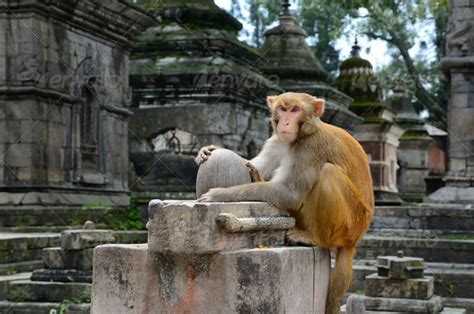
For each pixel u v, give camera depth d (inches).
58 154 763.4
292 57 1160.2
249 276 212.8
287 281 216.1
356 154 245.6
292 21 1194.6
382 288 458.3
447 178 709.3
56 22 761.0
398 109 1651.1
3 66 735.1
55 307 443.2
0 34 736.3
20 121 730.8
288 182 236.4
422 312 447.2
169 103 927.0
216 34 922.1
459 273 537.6
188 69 905.5
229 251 216.4
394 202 1016.2
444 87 1684.3
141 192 890.1
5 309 448.5
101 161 842.2
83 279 457.4
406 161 1614.2
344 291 250.5
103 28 832.3
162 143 994.7
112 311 224.8
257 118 982.4
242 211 224.1
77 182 787.4
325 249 247.1
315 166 236.5
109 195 845.2
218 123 903.1
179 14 945.5
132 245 228.2
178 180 904.9
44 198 725.3
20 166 726.5
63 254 464.1
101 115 840.3
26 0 725.9
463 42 709.3
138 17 861.8
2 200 713.0
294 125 237.0
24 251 560.4
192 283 217.3
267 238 233.6
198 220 211.3
